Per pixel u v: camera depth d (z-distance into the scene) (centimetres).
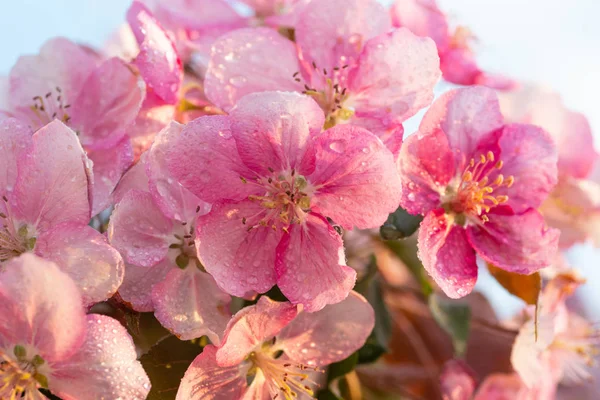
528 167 26
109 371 23
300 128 23
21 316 23
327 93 26
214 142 23
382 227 25
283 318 24
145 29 25
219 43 26
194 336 24
